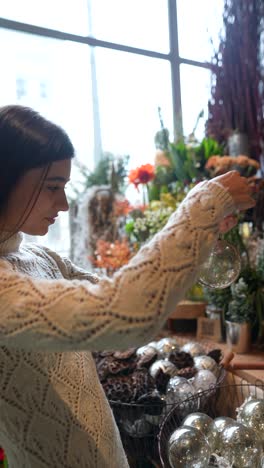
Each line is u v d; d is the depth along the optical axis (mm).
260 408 814
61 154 487
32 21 1945
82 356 630
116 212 1785
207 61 1887
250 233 1474
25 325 390
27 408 529
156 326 388
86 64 2070
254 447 743
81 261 1774
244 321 1205
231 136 1716
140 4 2195
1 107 494
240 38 1735
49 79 1984
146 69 2217
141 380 974
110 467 601
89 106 2070
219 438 775
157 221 1557
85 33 2072
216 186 452
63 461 556
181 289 400
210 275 634
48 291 402
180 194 1650
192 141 1733
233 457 738
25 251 634
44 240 1846
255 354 1202
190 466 708
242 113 1718
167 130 1884
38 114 499
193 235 416
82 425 571
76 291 400
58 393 553
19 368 515
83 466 568
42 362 535
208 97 1883
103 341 386
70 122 2023
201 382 962
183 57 2301
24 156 461
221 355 1140
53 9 1989
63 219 1876
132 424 930
